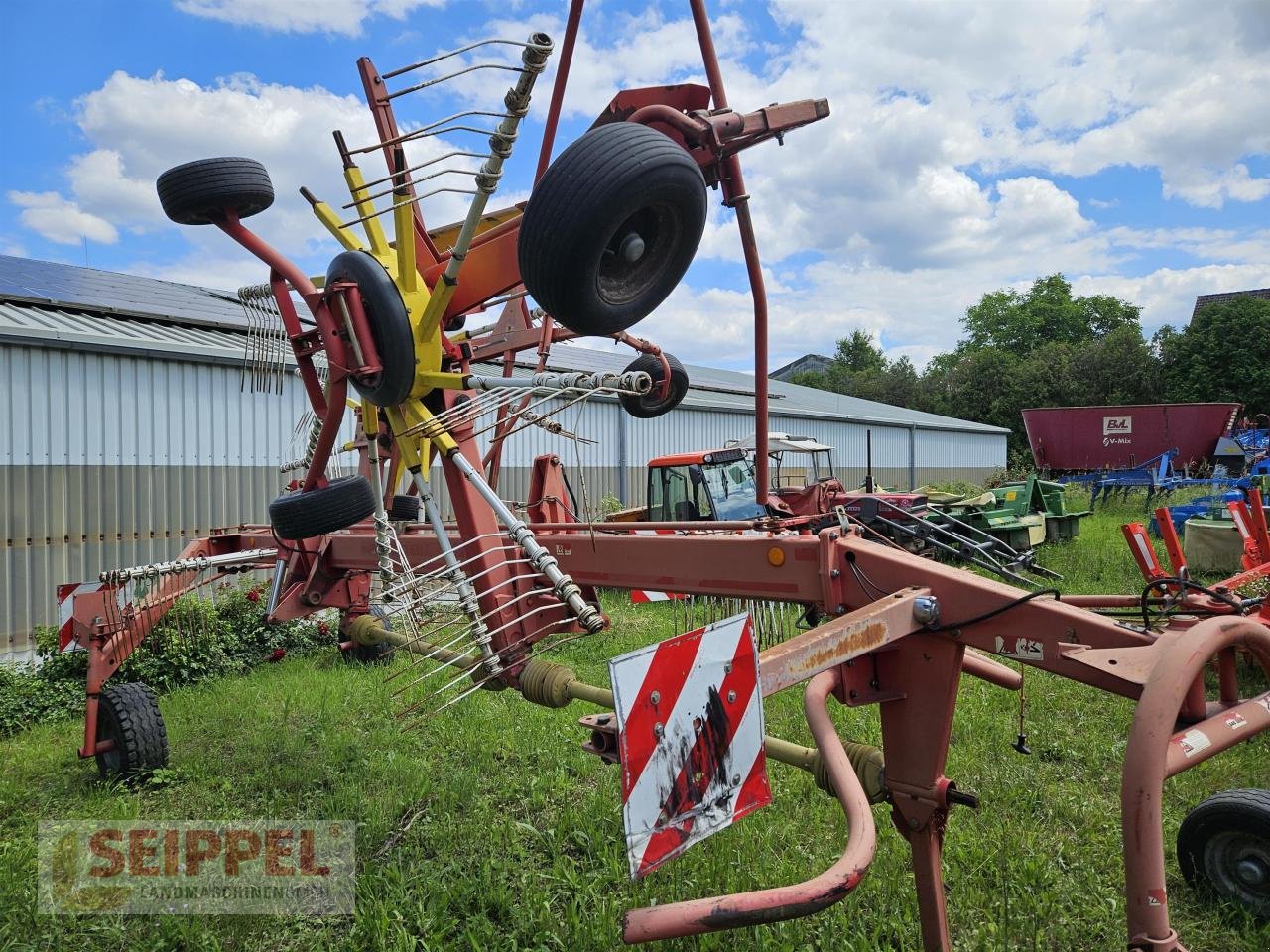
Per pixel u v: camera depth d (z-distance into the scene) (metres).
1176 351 40.06
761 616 4.47
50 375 8.52
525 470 13.80
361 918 3.27
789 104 3.35
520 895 3.45
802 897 1.87
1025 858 3.45
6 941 3.25
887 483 26.09
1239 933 3.02
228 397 9.95
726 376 28.00
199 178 3.58
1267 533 5.67
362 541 4.82
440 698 5.91
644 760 1.87
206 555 5.83
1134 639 2.36
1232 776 4.20
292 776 4.75
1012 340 65.44
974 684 5.81
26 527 8.30
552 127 3.58
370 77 3.77
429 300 3.39
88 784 5.00
